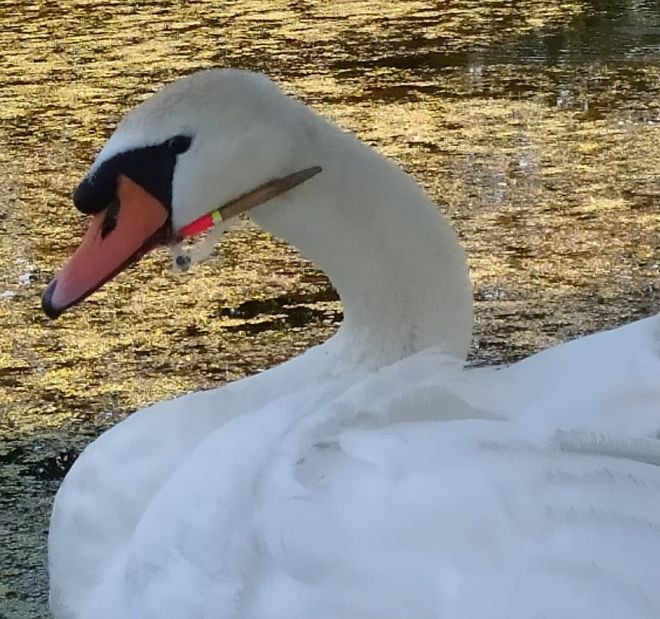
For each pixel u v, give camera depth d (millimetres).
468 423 1404
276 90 1863
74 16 7027
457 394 1530
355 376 1788
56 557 1857
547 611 1190
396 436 1398
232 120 1819
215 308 3465
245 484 1504
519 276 3568
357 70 5625
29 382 3150
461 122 4832
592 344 1646
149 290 3580
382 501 1342
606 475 1281
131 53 6172
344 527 1358
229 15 6859
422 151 4543
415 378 1574
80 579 1817
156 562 1557
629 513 1245
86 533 1828
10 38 6598
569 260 3650
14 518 2688
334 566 1348
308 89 5379
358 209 1898
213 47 6207
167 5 7188
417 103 5105
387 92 5277
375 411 1496
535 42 5938
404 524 1313
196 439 1868
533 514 1263
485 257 3691
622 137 4586
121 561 1751
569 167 4320
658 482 1273
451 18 6500
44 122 5137
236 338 3307
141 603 1571
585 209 3979
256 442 1566
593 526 1237
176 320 3412
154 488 1823
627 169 4285
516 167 4348
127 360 3229
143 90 5539
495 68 5539
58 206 4219
